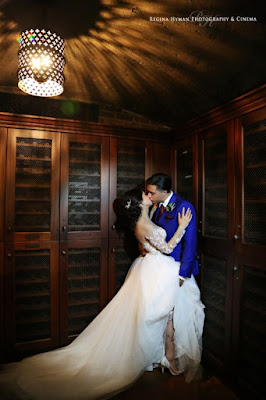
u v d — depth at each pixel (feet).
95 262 9.09
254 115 6.40
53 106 9.68
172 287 7.20
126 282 8.00
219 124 7.55
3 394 6.32
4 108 9.05
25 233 8.27
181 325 7.44
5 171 8.10
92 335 7.88
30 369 7.15
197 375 7.39
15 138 8.18
